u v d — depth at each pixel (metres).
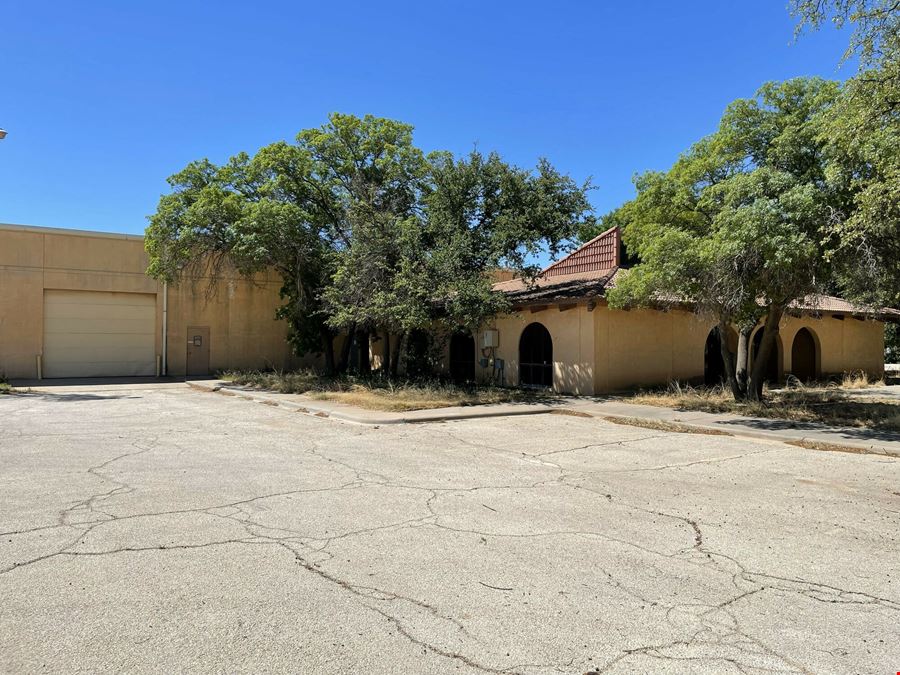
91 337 27.50
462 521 6.20
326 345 24.91
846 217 10.86
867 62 9.22
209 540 5.48
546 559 5.14
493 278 19.50
